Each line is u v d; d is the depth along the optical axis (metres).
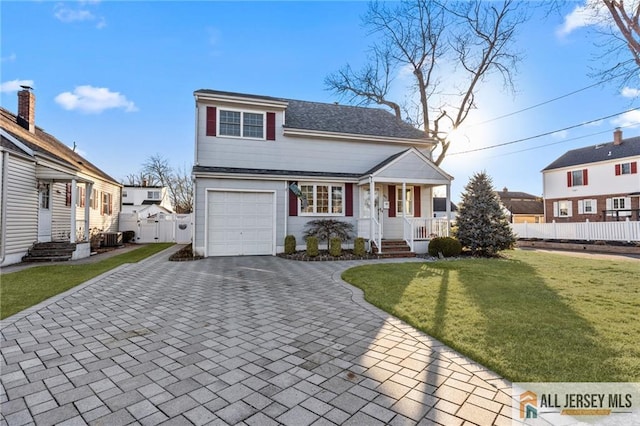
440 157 19.77
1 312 4.95
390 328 4.21
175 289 6.61
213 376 2.90
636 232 15.32
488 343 3.53
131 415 2.31
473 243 12.38
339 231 12.96
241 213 12.27
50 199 12.84
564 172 27.83
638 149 23.42
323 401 2.48
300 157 13.79
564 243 17.47
